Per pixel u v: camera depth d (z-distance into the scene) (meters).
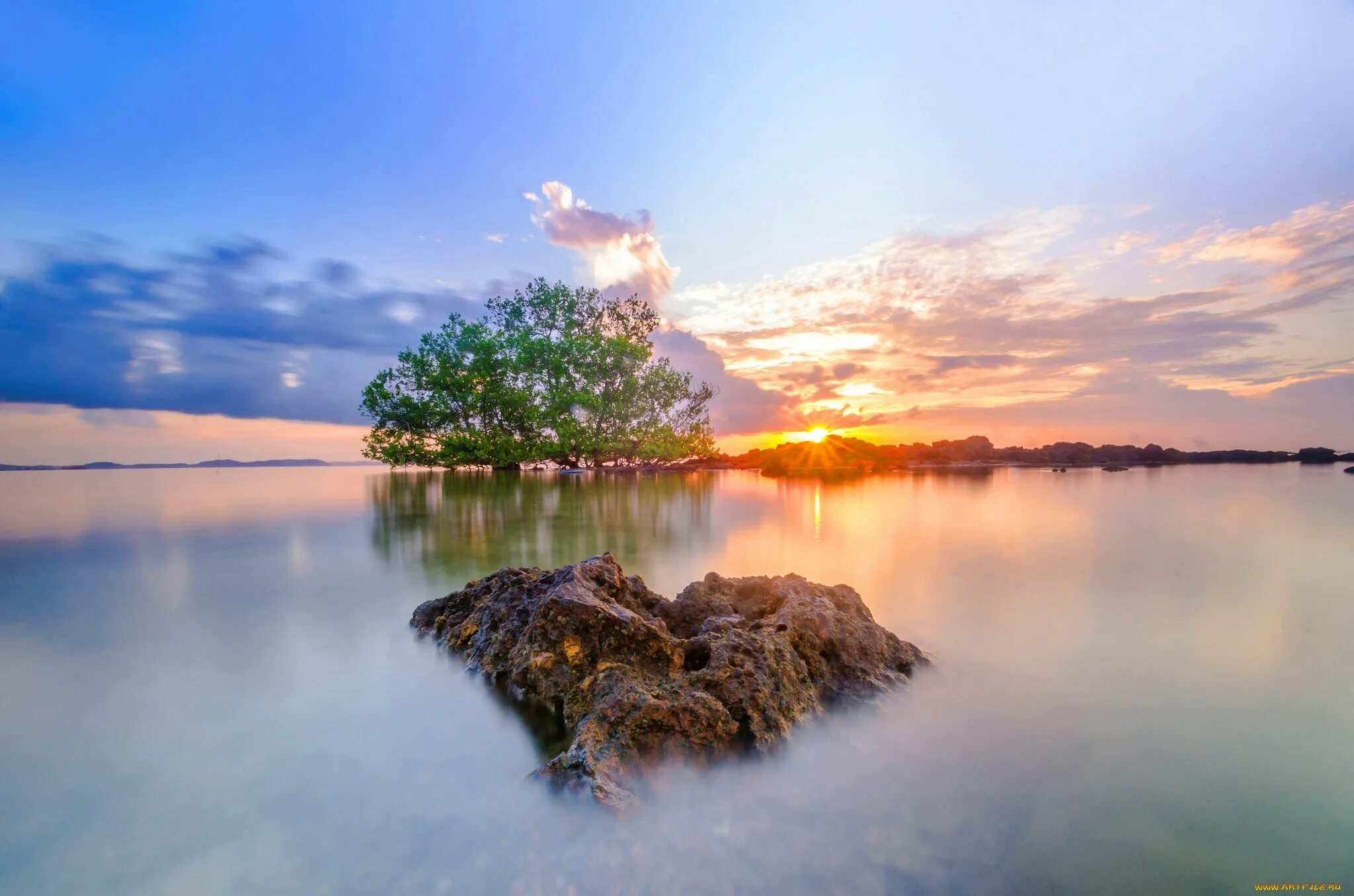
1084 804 3.32
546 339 32.34
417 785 3.49
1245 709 4.48
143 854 2.88
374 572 8.82
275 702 4.58
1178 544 10.77
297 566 9.14
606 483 25.77
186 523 13.51
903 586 8.00
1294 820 3.16
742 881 2.75
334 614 6.87
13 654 5.52
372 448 31.22
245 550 10.37
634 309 39.41
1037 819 3.21
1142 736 4.08
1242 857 2.88
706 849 2.97
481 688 4.90
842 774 3.69
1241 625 6.46
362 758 3.79
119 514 14.95
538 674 4.64
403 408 30.53
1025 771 3.69
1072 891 2.68
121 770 3.59
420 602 7.37
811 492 21.03
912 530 12.44
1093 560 9.55
